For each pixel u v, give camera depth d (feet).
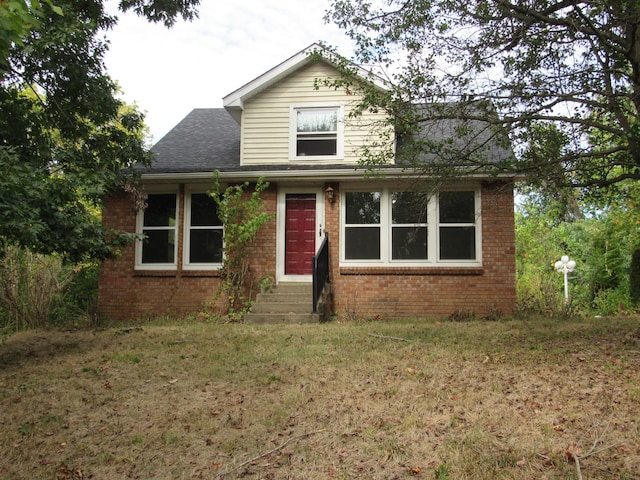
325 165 40.45
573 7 24.13
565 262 59.72
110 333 32.83
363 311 39.81
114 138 38.27
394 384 18.69
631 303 50.60
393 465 12.82
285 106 42.83
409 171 36.35
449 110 26.25
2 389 19.99
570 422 14.67
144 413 16.96
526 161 25.79
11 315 42.09
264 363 22.52
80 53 34.94
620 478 11.69
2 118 33.22
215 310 40.55
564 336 27.09
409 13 24.97
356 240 40.88
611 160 26.63
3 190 22.12
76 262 29.94
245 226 39.52
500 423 14.80
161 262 42.45
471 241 39.83
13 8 13.15
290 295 39.06
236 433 15.10
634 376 18.45
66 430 15.84
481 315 38.81
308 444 14.14
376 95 26.96
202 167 42.16
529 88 25.02
